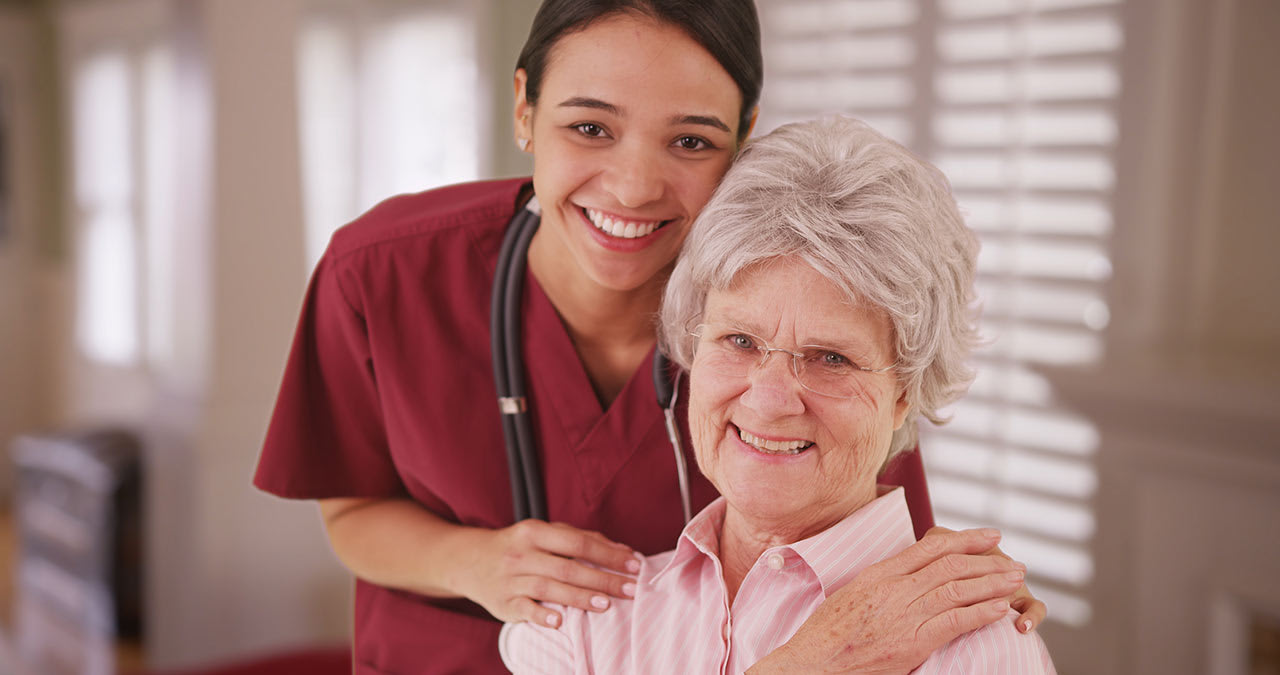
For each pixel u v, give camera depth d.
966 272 0.94
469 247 1.27
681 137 1.02
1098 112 2.40
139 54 4.84
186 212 3.15
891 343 0.90
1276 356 2.29
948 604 0.85
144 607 4.00
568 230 1.09
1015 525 2.57
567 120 1.03
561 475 1.25
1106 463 2.40
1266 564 2.17
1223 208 2.35
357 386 1.35
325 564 3.36
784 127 0.96
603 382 1.27
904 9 2.57
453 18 3.34
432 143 3.45
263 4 3.06
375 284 1.28
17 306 5.79
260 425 3.19
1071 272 2.47
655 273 1.18
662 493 1.24
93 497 4.05
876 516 0.96
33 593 4.45
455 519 1.36
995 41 2.48
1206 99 2.33
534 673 1.10
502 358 1.24
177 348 3.24
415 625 1.32
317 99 3.77
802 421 0.89
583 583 1.08
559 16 1.02
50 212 5.75
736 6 1.01
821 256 0.86
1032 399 2.52
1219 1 2.29
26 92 5.62
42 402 5.90
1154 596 2.35
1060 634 2.52
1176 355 2.36
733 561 1.01
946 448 2.68
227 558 3.19
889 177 0.88
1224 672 2.25
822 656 0.85
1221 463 2.20
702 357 0.94
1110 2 2.36
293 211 3.18
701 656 0.98
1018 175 2.49
